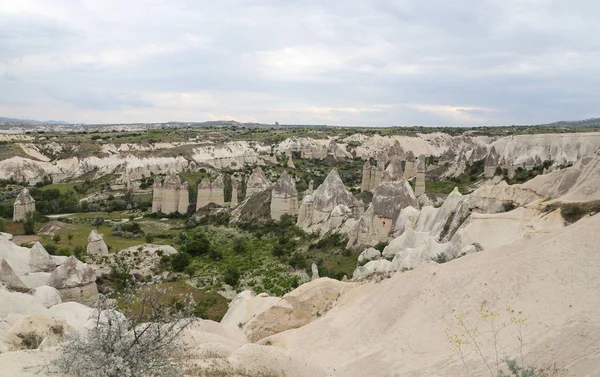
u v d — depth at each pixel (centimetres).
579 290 2116
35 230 7362
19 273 4359
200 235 7162
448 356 2116
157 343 1493
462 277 2625
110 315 1512
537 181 4444
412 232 4934
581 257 2308
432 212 5453
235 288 4841
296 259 5475
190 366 1895
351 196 7006
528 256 2495
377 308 2872
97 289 4631
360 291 3341
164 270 5462
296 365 2223
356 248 5622
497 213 4197
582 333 1805
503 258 2606
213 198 9250
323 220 6688
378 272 3803
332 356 2573
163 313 1548
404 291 2816
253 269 5453
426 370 2075
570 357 1694
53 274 4244
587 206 3569
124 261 5519
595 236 2398
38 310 3288
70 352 1418
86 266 4388
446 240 4488
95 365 1349
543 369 1673
